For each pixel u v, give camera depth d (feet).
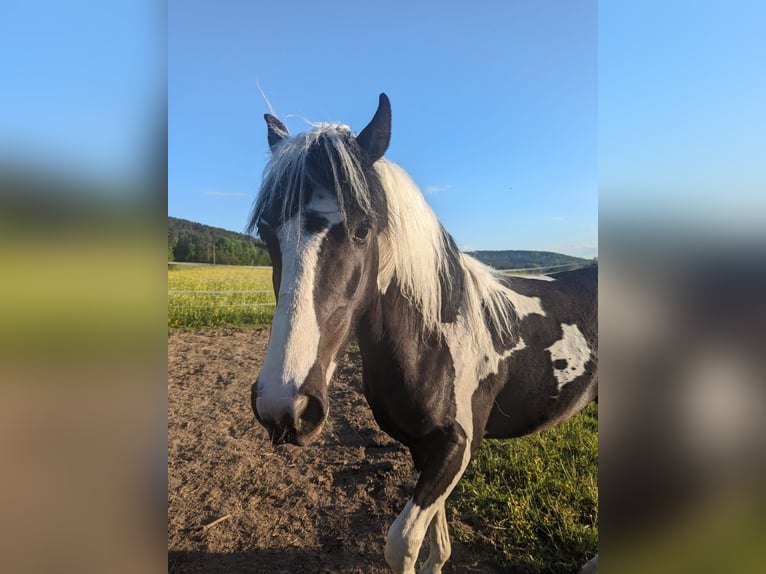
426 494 5.87
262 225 5.70
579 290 8.45
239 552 8.86
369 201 5.41
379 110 5.83
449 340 6.34
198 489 11.20
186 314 32.94
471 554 8.46
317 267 5.01
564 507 9.29
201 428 14.93
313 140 5.56
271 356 4.66
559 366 7.36
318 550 8.86
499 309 7.07
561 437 12.48
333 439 13.83
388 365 6.04
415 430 6.19
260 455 12.96
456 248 6.95
